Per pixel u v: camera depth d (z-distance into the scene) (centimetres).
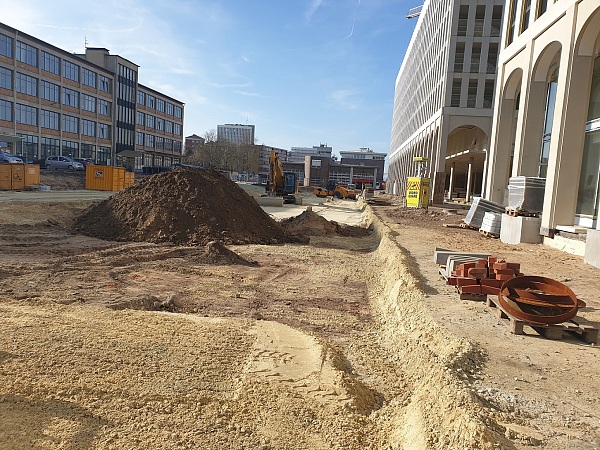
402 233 1872
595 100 1438
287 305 903
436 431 387
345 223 2877
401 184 8094
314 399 470
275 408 444
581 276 995
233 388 475
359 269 1306
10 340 532
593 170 1420
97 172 3950
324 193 6594
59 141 5638
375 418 466
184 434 388
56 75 5516
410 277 925
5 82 4731
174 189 1739
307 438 404
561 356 544
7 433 365
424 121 5816
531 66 1836
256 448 381
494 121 2397
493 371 495
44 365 477
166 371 495
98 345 542
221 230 1656
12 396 416
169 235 1590
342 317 844
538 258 1248
